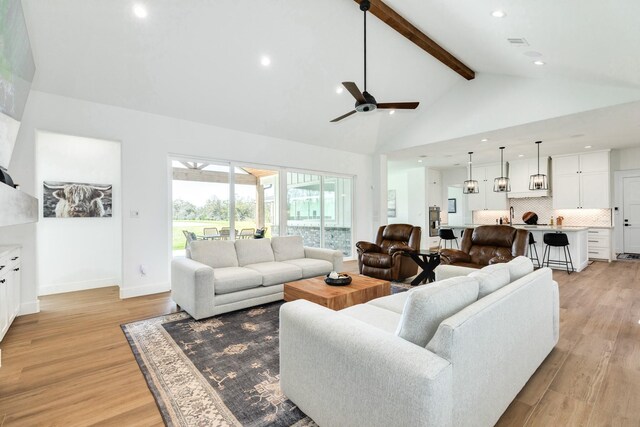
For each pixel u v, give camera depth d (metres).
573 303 3.75
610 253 6.84
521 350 1.82
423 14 3.45
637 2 2.09
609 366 2.24
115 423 1.66
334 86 4.81
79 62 3.38
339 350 1.39
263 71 4.17
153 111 4.29
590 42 2.87
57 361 2.35
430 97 5.65
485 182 8.93
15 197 1.32
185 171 4.74
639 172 7.11
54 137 4.41
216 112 4.65
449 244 9.07
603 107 3.94
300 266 4.03
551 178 7.89
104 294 4.29
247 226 5.44
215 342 2.65
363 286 3.11
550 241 5.59
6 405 1.82
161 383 2.03
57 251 4.43
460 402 1.26
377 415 1.23
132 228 4.17
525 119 4.64
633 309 3.51
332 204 6.86
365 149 7.04
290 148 5.93
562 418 1.69
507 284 1.92
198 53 3.67
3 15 1.89
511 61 4.09
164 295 4.21
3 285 2.70
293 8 3.45
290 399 1.75
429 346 1.30
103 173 4.77
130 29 3.22
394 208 10.80
